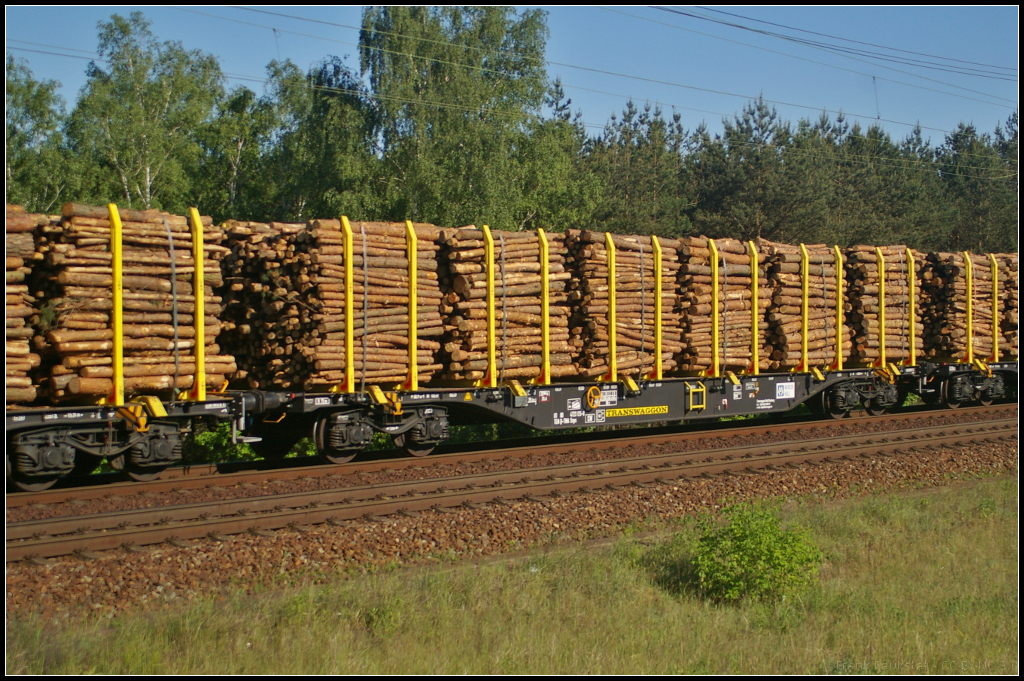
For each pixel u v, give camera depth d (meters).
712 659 6.45
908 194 45.28
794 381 17.41
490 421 15.41
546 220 35.31
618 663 6.24
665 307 15.66
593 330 14.51
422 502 9.95
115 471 12.09
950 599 7.75
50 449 10.12
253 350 12.81
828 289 17.84
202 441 16.88
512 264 13.73
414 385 12.91
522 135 33.56
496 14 34.69
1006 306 21.12
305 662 6.10
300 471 11.85
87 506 9.73
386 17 33.78
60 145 38.88
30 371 10.41
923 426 17.66
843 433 16.48
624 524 10.43
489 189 30.95
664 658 6.43
